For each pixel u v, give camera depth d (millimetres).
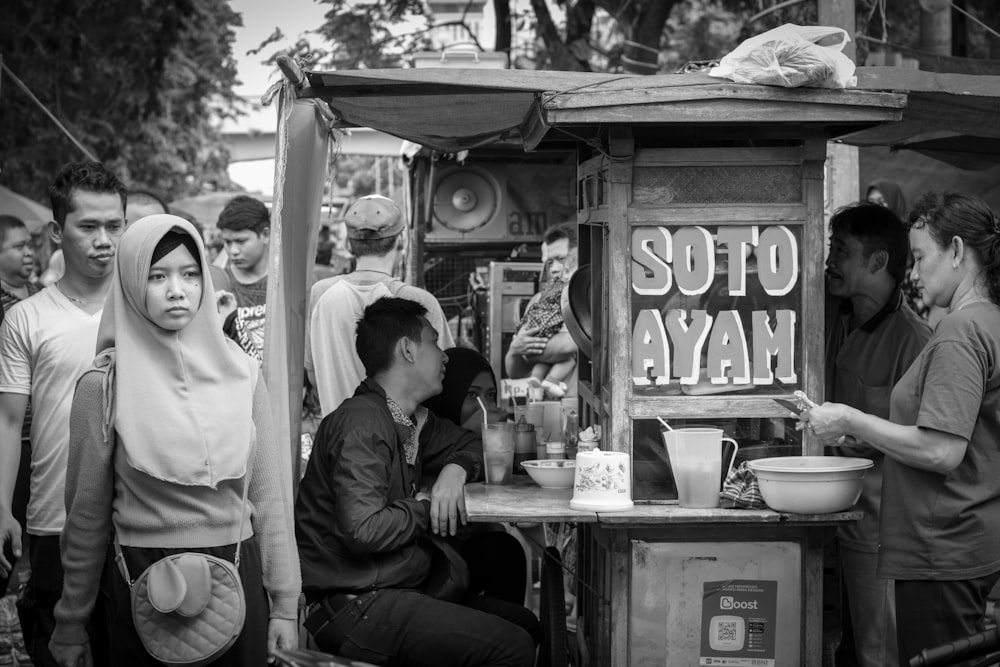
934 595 3105
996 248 3059
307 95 3209
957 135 4152
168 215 2826
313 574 3367
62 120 13047
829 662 3367
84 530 2873
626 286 3232
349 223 4918
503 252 6953
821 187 3227
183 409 2803
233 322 4668
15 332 3619
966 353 2980
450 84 3094
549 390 5215
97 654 3299
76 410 2859
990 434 3051
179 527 2830
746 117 3051
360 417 3428
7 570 3744
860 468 3098
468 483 3691
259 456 2979
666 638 3238
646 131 3379
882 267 3658
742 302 3234
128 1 12430
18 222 7164
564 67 9453
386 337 3588
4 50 12102
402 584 3385
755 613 3238
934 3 6621
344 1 10875
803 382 3232
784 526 3223
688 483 3170
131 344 2811
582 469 3189
